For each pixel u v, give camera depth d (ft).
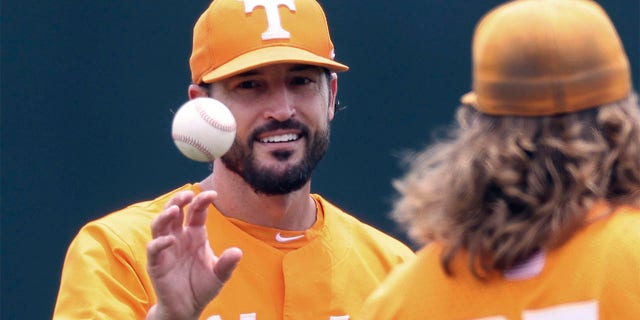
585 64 30.45
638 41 85.97
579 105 30.45
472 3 86.48
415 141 86.38
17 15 84.58
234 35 46.32
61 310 44.83
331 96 49.65
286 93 44.98
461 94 86.28
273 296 46.16
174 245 38.11
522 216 30.48
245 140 45.11
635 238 29.35
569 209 29.96
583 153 30.01
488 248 30.55
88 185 84.89
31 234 84.53
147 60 85.51
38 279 84.28
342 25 86.84
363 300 47.50
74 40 85.10
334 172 86.74
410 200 33.09
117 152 85.15
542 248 30.27
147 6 85.56
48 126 84.79
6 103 84.43
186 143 42.91
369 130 86.79
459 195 31.35
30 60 84.74
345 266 47.88
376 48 86.94
